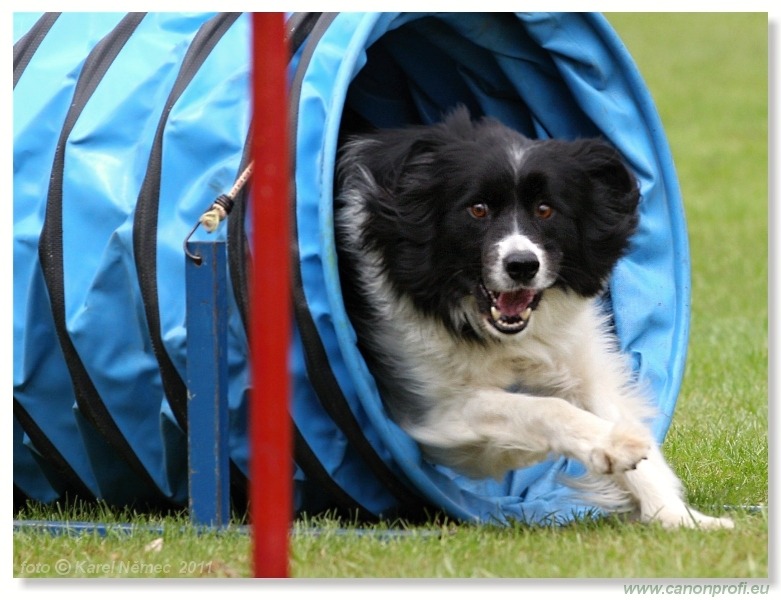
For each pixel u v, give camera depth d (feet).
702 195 97.71
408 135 32.78
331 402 29.63
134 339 30.50
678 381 35.04
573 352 33.01
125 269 30.14
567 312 32.78
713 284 67.87
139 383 30.76
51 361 32.07
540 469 35.63
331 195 29.01
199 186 29.86
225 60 31.55
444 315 31.37
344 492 30.83
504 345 31.94
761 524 29.04
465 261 31.09
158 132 30.71
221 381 29.09
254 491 21.30
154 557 27.94
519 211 30.96
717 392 45.70
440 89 39.14
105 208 30.60
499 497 33.99
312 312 29.25
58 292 30.83
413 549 27.61
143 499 34.47
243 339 29.45
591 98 35.63
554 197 31.27
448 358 31.55
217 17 32.63
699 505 32.58
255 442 21.21
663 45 170.40
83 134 31.58
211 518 29.60
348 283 32.68
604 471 28.45
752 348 51.67
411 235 31.42
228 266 29.37
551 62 36.42
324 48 31.09
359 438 30.01
